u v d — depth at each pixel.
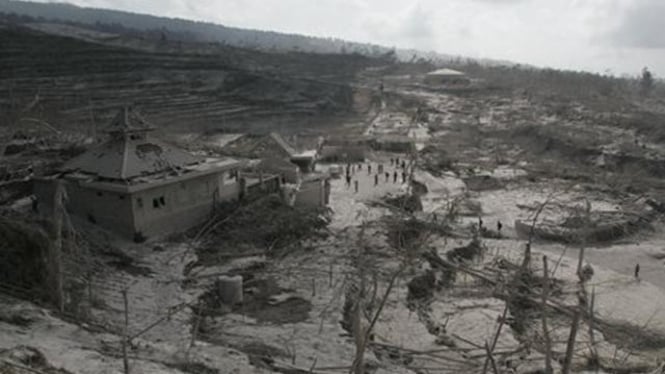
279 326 28.55
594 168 93.88
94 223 38.53
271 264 36.72
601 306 37.44
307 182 55.38
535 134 116.25
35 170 44.44
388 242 24.11
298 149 83.00
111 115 95.81
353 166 80.06
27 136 54.78
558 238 55.09
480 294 36.16
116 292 29.66
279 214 43.75
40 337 19.70
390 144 97.81
